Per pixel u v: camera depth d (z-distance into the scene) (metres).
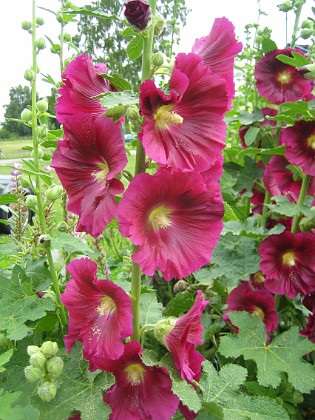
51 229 0.61
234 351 0.66
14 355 0.54
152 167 0.49
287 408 0.70
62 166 0.42
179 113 0.41
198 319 0.44
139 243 0.39
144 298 0.53
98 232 0.40
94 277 0.41
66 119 0.41
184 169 0.39
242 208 1.07
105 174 0.42
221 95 0.40
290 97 0.87
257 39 0.98
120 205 0.38
